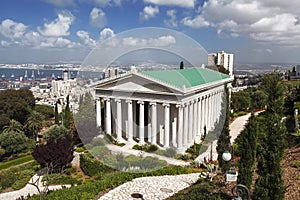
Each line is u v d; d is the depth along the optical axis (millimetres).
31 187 25172
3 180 25938
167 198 14125
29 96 56531
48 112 65188
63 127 35469
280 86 9680
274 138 9414
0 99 50125
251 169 11672
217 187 14242
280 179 9219
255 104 54469
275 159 9273
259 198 9281
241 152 11906
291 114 29016
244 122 43406
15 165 34375
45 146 24578
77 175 24625
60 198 15062
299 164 15188
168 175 17281
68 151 24797
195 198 13344
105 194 15000
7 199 22609
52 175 24828
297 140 20250
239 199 8859
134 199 14203
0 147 40188
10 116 51188
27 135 49438
